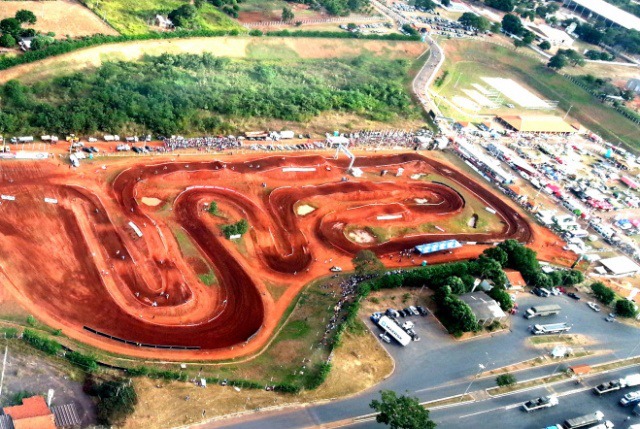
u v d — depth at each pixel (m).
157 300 122.25
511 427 112.75
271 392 106.81
